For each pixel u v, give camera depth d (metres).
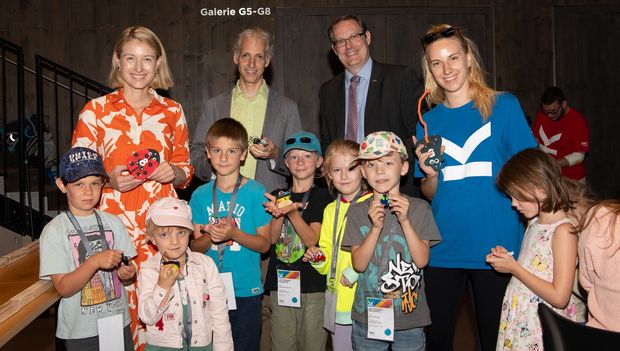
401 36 6.82
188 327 2.50
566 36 7.04
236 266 2.94
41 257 2.43
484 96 2.65
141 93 2.89
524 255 2.39
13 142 5.82
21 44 6.57
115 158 2.82
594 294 2.02
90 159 2.51
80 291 2.45
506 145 2.65
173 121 3.00
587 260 2.02
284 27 6.73
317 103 6.76
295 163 3.07
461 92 2.70
